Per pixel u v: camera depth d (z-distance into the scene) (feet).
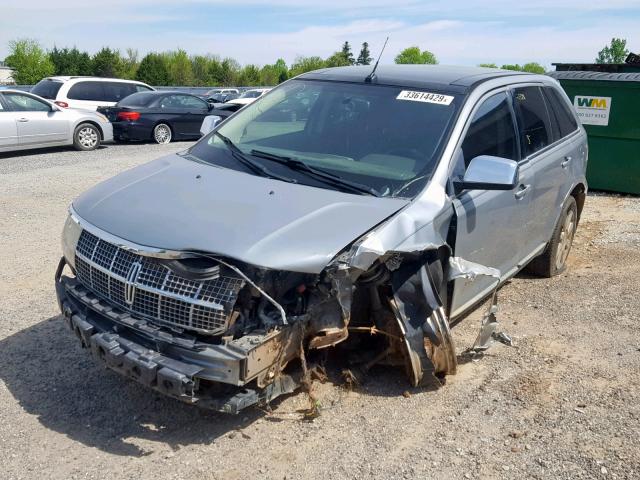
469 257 14.90
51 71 255.91
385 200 12.91
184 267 11.01
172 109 61.41
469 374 14.69
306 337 11.82
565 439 12.24
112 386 13.80
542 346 16.25
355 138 14.70
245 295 11.03
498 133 16.19
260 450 11.72
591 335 16.98
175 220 11.80
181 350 10.91
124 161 46.34
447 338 13.10
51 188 34.71
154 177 13.94
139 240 11.51
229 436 12.10
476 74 16.88
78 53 265.34
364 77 16.47
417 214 12.72
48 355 15.10
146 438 12.05
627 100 34.04
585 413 13.11
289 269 10.90
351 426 12.50
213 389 11.30
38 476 10.96
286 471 11.18
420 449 11.87
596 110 34.96
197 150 15.83
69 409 12.93
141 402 13.21
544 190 18.45
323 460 11.49
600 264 23.22
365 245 11.55
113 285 11.90
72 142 52.80
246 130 15.99
